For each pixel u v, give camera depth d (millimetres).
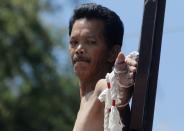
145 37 5848
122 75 5871
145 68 5812
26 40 30109
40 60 30125
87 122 6094
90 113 6105
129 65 5902
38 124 29719
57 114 29469
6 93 29625
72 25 6379
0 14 30016
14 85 30125
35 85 30031
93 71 6270
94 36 6246
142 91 5801
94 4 6348
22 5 30281
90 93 6270
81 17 6320
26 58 30266
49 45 30375
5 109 29453
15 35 30016
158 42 5898
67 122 29297
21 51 30172
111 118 5801
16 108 29672
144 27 5859
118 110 5914
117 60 5875
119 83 5875
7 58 30031
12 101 29625
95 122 6074
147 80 5801
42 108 29703
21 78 30109
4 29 30078
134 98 5820
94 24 6270
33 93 29969
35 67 30109
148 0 5883
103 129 6035
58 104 29594
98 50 6246
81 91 6359
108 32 6293
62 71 30078
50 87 29906
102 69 6293
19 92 30000
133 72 5875
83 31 6258
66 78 29859
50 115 29469
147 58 5820
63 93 29766
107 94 5883
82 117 6156
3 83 29875
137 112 5801
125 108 5949
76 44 6293
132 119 5812
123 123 5938
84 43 6254
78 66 6266
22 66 30203
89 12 6305
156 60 5883
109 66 6332
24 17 30203
